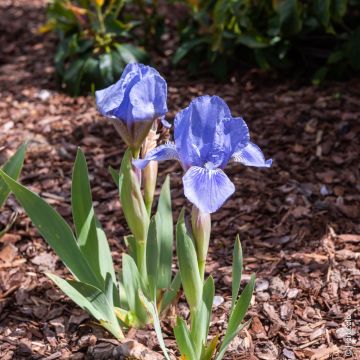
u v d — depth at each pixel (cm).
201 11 117
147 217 79
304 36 115
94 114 113
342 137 104
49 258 91
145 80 74
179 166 103
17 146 107
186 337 75
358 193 97
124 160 78
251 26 114
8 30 148
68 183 101
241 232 93
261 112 110
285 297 85
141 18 142
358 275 87
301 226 93
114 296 83
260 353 81
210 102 72
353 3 114
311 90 113
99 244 82
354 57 111
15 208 97
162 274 82
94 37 120
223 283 88
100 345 81
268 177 100
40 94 118
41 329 84
